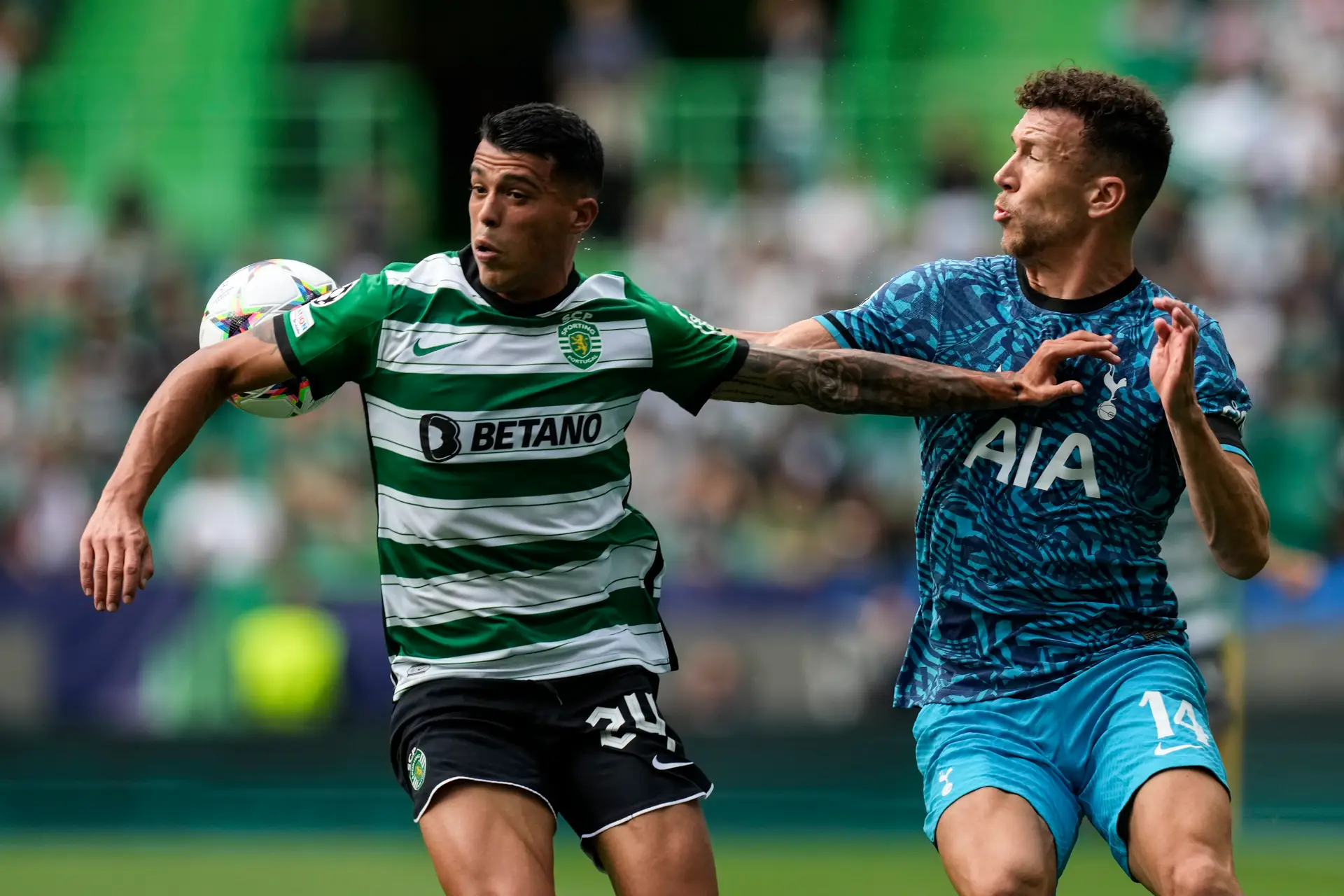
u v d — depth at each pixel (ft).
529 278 45.21
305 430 133.18
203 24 173.99
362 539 130.41
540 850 44.29
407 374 45.29
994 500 47.06
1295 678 107.34
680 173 158.20
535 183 44.32
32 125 166.81
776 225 151.74
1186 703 45.88
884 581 114.62
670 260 151.64
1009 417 47.09
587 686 46.24
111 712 115.96
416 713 45.93
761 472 131.54
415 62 180.86
